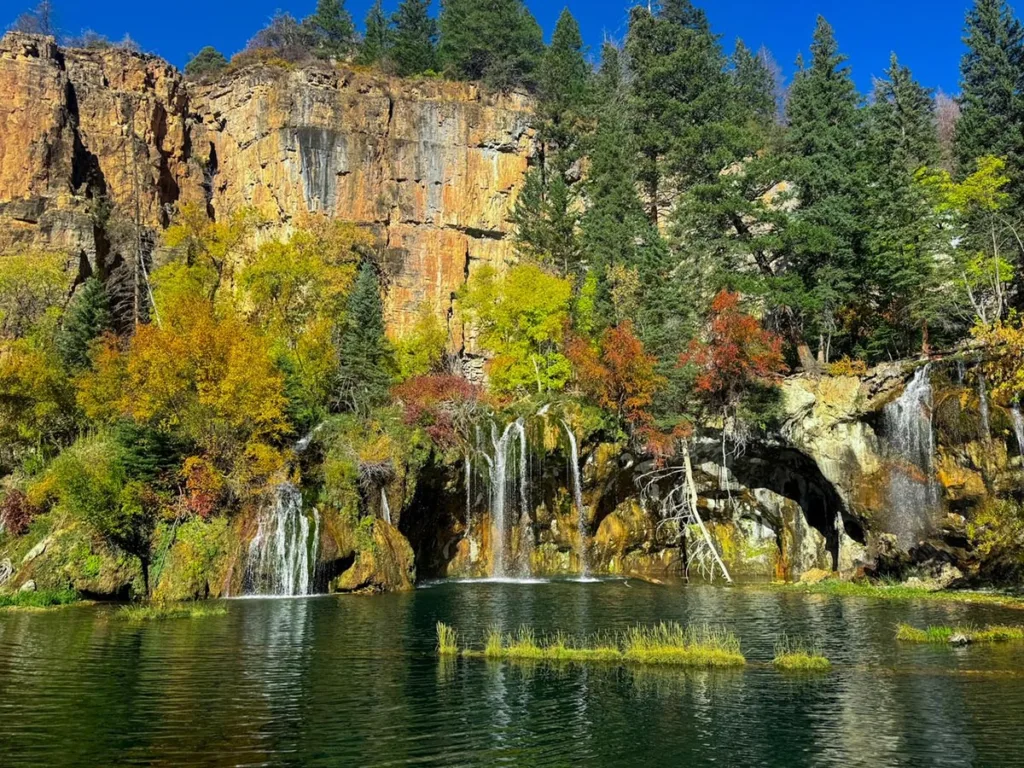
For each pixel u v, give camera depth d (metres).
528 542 49.84
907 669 19.97
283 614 30.31
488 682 18.70
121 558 35.94
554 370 55.47
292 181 74.06
